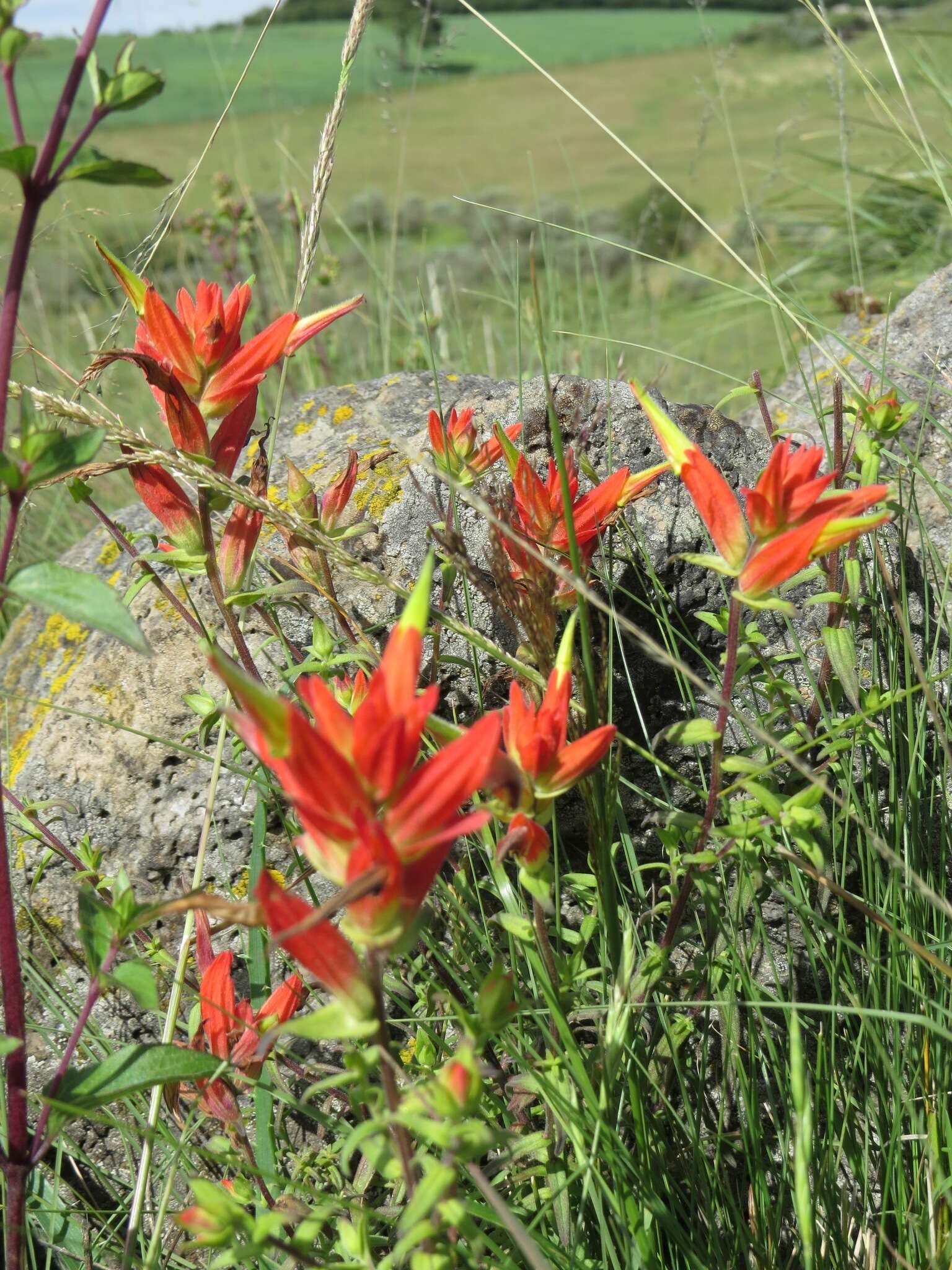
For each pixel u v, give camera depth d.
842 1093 0.67
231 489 0.63
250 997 0.71
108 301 1.04
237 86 0.72
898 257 1.60
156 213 0.71
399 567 0.74
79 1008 0.74
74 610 0.55
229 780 0.74
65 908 0.74
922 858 0.71
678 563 0.74
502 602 0.65
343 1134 0.64
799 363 0.82
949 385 0.84
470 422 0.69
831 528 0.60
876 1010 0.61
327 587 0.69
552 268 1.67
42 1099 0.58
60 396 0.64
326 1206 0.61
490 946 0.67
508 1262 0.60
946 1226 0.63
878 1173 0.68
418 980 0.69
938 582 0.75
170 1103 0.66
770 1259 0.65
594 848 0.65
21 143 0.55
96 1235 0.70
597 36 15.25
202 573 0.68
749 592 0.61
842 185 1.85
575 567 0.63
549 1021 0.65
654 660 0.74
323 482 0.77
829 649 0.67
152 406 1.39
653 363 1.49
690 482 0.62
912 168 1.68
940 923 0.68
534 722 0.59
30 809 0.71
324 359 1.44
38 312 1.42
